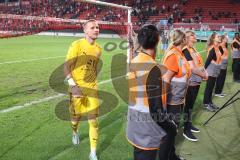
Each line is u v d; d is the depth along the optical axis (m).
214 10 40.31
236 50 11.91
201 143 5.71
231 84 11.69
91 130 4.71
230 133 6.25
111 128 6.25
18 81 10.73
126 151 5.16
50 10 20.30
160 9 41.22
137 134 3.14
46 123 6.37
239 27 29.88
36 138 5.58
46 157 4.86
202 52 21.11
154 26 3.08
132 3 43.69
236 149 5.45
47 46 24.84
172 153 4.61
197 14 39.31
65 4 32.78
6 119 6.57
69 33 38.38
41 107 7.49
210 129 6.48
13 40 31.48
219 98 9.37
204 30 30.70
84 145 5.35
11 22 13.03
